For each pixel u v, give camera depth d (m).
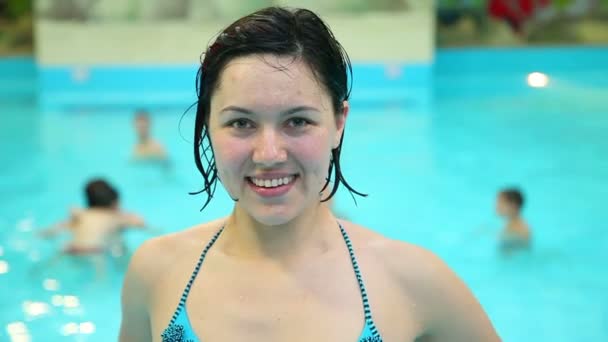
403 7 10.34
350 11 10.35
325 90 1.21
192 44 10.41
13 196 6.16
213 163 1.39
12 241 5.18
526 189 6.38
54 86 10.38
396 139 7.97
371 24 10.38
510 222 5.30
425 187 6.46
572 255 5.05
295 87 1.17
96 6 10.22
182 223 5.56
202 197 6.09
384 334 1.30
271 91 1.16
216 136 1.23
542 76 11.43
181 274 1.42
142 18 10.30
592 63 11.77
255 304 1.32
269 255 1.35
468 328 1.39
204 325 1.33
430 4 10.35
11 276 4.63
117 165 7.04
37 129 8.41
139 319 1.51
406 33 10.41
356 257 1.37
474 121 8.73
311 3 10.32
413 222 5.69
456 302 1.38
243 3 10.33
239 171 1.21
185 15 10.34
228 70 1.19
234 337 1.31
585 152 7.41
